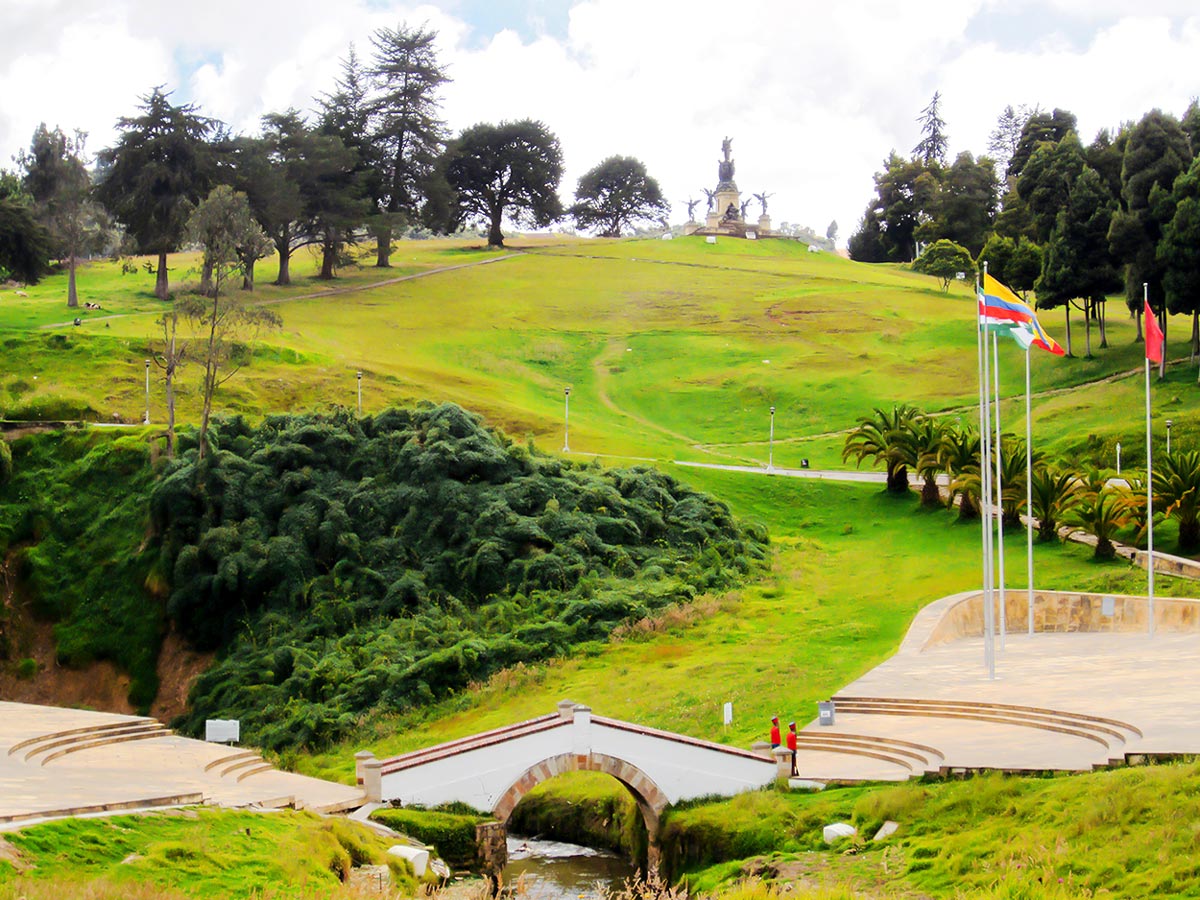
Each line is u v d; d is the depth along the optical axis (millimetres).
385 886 33250
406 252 169500
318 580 70688
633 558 73375
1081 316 125000
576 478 79312
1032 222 136375
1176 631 58594
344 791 42375
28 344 100188
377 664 61906
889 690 49625
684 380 118375
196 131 122375
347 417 81188
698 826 41094
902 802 37844
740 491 85750
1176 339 110188
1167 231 93250
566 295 144875
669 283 150625
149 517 75438
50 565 76500
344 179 143500
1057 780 37031
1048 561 69250
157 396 93062
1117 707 43906
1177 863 29688
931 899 31812
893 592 67062
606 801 49562
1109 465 84875
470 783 43094
